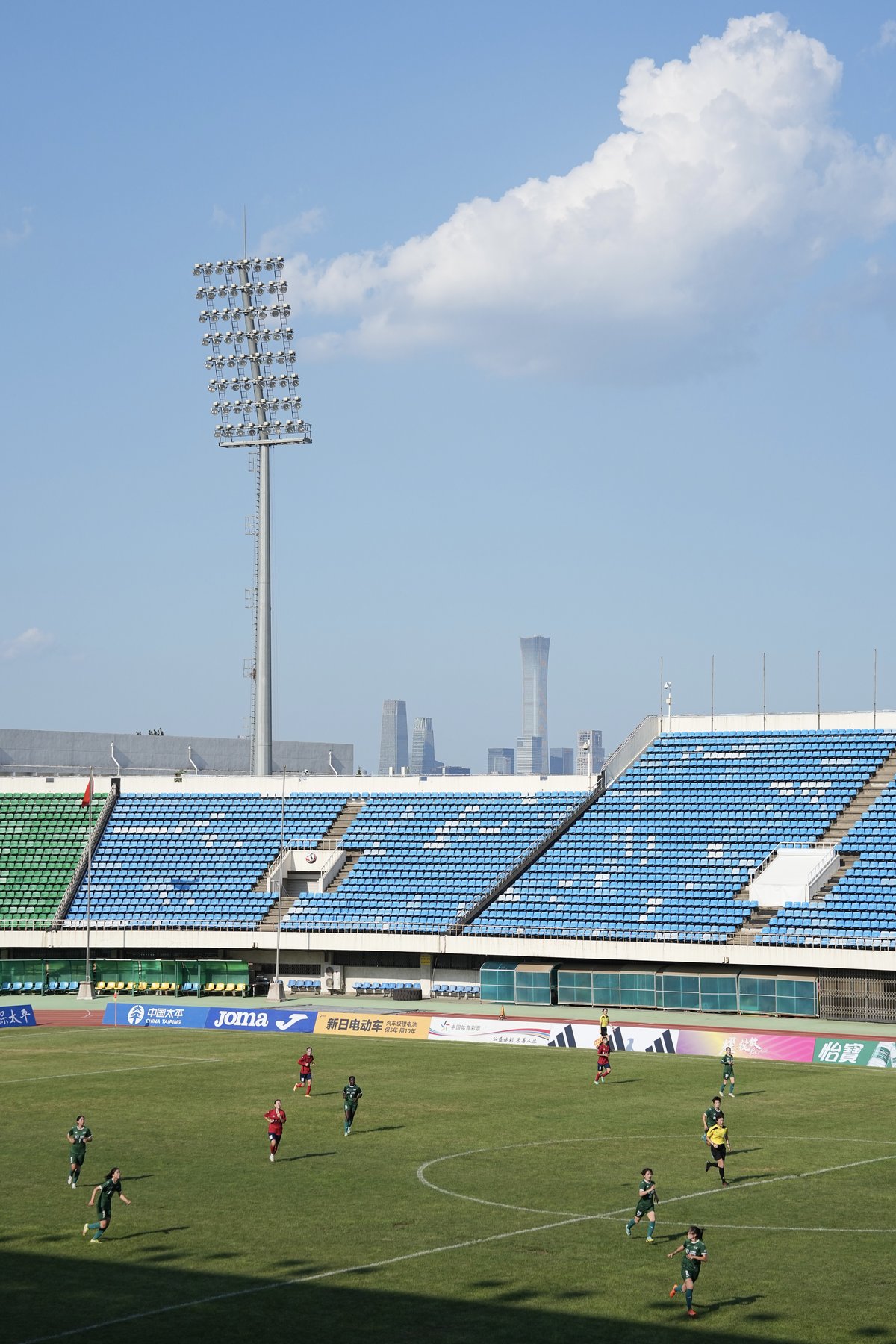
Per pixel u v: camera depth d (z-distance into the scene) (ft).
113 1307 124.57
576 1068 256.73
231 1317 122.01
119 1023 323.98
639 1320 121.29
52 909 391.65
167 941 374.22
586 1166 178.19
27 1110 215.31
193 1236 146.51
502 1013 324.60
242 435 453.17
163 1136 196.44
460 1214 154.92
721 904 345.72
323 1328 119.55
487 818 404.36
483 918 362.33
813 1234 147.84
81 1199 161.27
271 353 451.53
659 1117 209.97
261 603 447.01
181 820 425.28
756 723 411.34
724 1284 131.23
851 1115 212.23
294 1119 208.23
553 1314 122.83
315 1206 158.40
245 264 451.94
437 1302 126.00
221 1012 317.83
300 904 382.83
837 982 316.81
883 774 378.73
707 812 382.22
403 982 368.48
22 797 438.81
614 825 387.55
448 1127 202.28
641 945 336.29
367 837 407.03
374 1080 243.60
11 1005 339.77
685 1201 160.97
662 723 422.00
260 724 444.96
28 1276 133.18
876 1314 122.52
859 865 344.69
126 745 521.24
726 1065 232.73
